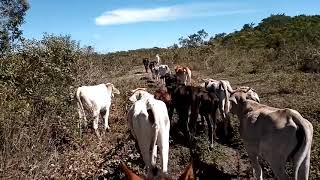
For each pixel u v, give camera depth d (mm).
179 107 11227
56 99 11297
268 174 8297
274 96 16297
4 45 14633
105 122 12016
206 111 10641
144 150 7320
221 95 11625
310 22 48719
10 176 7543
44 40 13805
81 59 15844
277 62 28453
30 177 7637
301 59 26250
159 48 61438
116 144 10555
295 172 6332
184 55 38312
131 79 26406
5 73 11844
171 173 8625
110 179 8375
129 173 2703
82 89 11367
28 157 7941
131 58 45750
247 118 7414
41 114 10547
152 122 7102
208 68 30422
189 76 21531
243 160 9320
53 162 8617
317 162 8195
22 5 16828
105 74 21250
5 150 7914
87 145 10539
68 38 14508
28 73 12195
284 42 36812
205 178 8328
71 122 10664
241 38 45938
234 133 10891
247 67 28266
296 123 6324
